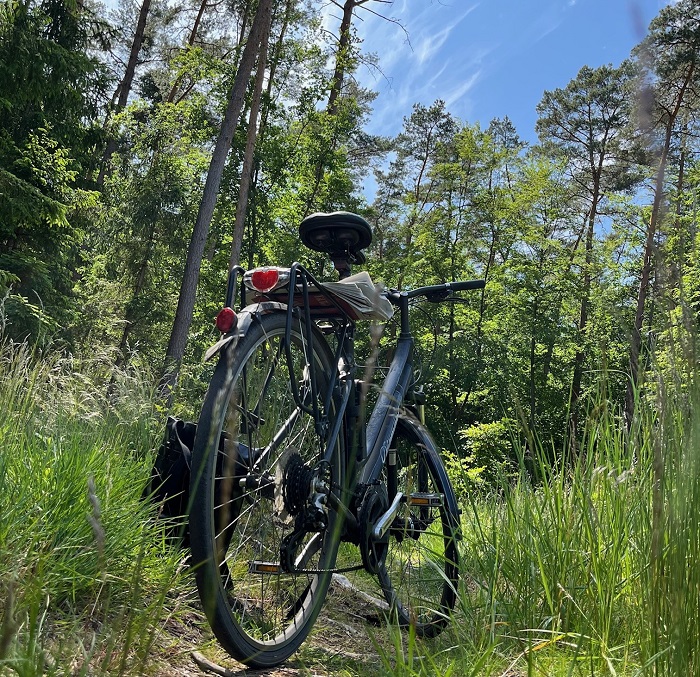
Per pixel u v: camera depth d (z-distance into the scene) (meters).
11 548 2.16
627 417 2.60
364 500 2.66
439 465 3.15
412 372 3.28
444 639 2.72
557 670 2.02
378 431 2.92
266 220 27.50
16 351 3.85
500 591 2.58
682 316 1.59
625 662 1.96
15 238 18.16
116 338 24.56
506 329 34.34
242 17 30.42
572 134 44.00
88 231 23.42
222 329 2.24
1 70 17.86
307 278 2.50
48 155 18.45
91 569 2.28
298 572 2.36
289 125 28.33
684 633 1.54
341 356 2.80
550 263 34.34
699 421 1.63
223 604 2.05
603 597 2.28
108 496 2.58
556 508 2.56
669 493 1.65
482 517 3.02
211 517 2.02
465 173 35.62
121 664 1.40
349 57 27.06
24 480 2.54
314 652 2.49
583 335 32.09
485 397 31.89
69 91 20.11
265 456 2.30
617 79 42.06
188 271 19.83
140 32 33.12
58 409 3.73
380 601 3.31
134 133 29.56
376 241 32.25
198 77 28.80
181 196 28.36
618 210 34.78
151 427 4.32
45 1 22.36
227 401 2.12
